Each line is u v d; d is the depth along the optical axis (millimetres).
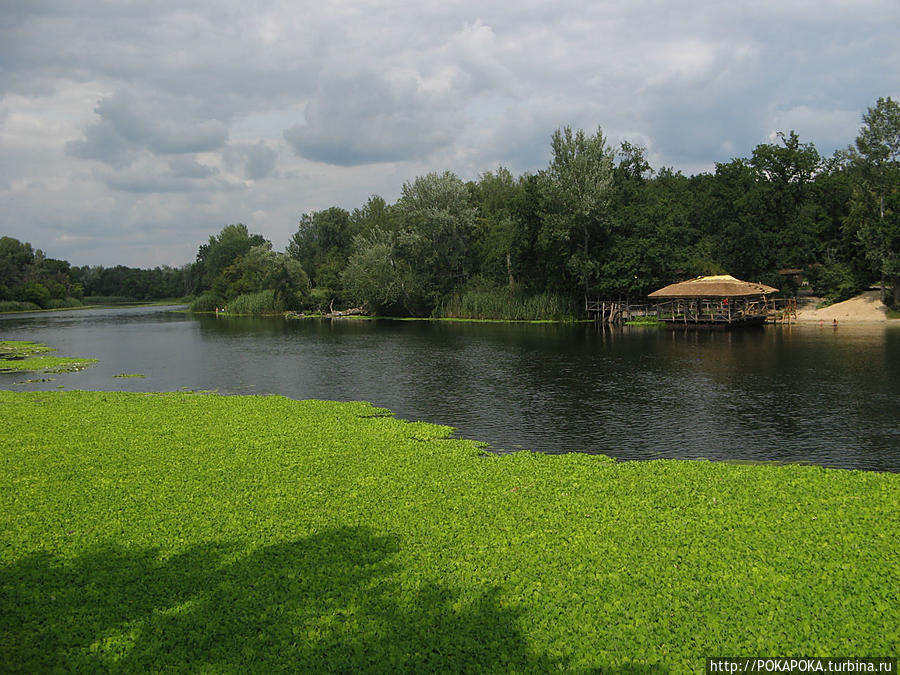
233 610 8383
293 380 31719
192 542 10562
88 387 30625
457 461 15625
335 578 9156
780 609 8039
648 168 83688
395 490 13188
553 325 67688
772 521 10859
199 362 40156
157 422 20703
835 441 17891
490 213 93438
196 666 7227
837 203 77562
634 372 31906
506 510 11828
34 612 8453
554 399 25250
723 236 74500
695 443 18094
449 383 29797
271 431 19250
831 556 9398
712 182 82188
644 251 68125
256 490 13305
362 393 27516
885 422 20031
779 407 22609
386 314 92688
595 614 8070
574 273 70062
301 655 7367
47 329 76375
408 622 8000
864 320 60438
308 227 134375
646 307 70438
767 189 73375
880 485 12828
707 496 12359
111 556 10086
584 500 12273
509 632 7738
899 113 61062
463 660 7242
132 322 91562
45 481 14070
